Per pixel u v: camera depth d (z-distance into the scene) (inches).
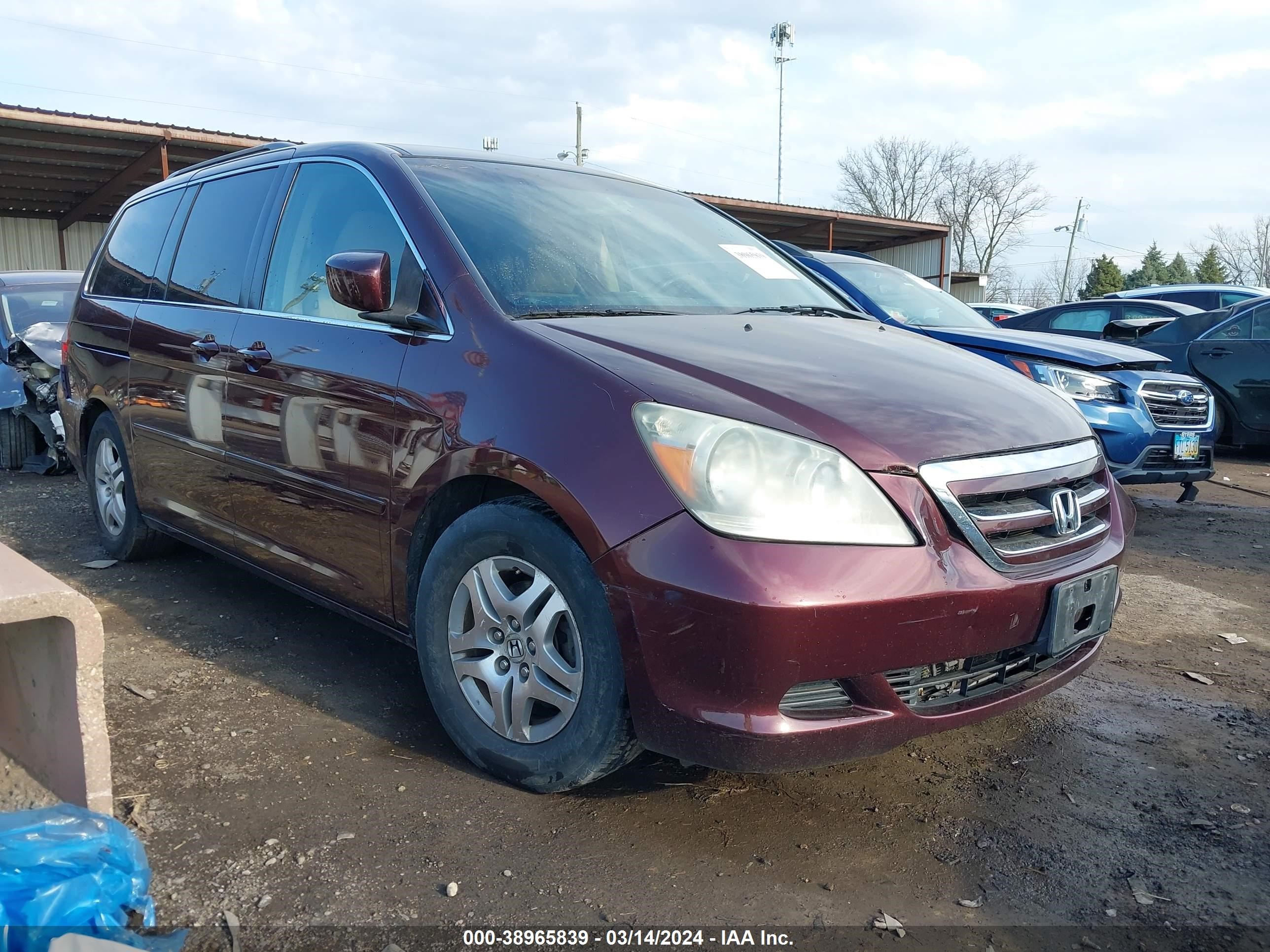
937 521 84.0
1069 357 218.7
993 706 89.4
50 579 75.4
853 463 82.1
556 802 93.1
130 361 153.2
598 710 85.3
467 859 83.4
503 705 93.6
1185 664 139.5
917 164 2568.9
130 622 141.9
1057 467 94.7
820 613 76.9
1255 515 247.4
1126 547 103.2
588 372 88.4
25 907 61.8
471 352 96.7
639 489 81.5
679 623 78.8
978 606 83.4
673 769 100.9
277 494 120.3
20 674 83.3
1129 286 2997.0
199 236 147.3
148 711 111.7
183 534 148.6
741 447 80.4
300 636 137.9
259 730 107.4
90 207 762.8
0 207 775.7
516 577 95.8
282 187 132.6
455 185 117.3
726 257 135.0
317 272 120.1
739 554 77.5
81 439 177.8
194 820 88.3
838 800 96.3
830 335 112.5
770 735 77.7
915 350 112.9
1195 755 109.1
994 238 2588.6
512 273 106.0
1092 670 136.3
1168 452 219.3
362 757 101.3
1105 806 97.0
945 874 84.3
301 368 113.6
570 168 140.1
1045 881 83.7
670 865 83.8
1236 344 340.2
